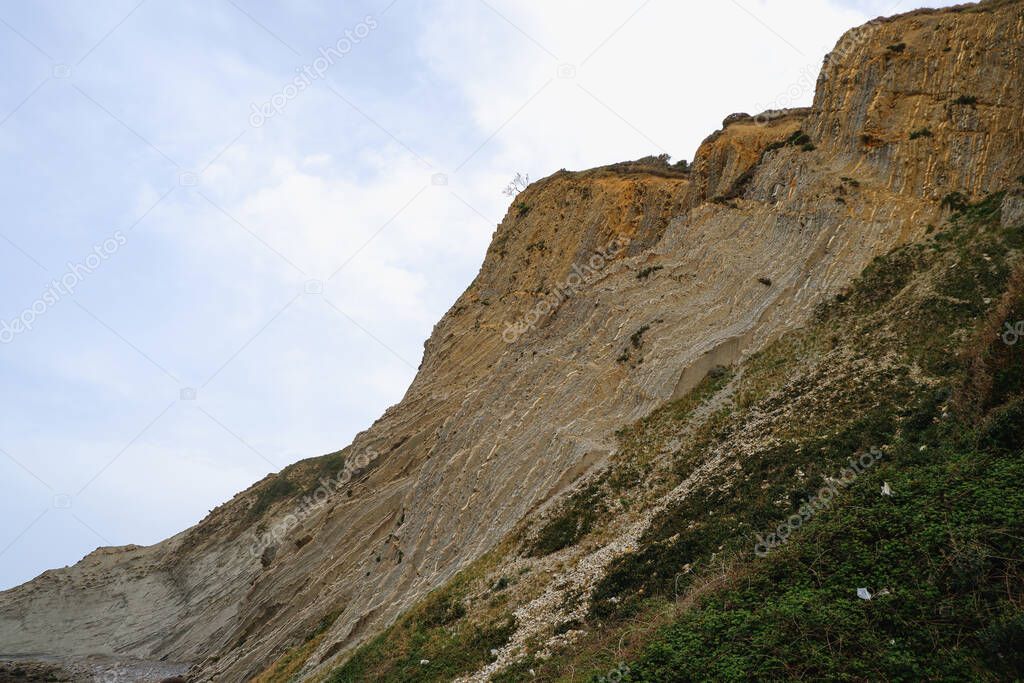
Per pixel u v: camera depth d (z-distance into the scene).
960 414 21.72
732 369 34.53
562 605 25.73
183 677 57.50
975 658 14.01
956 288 29.55
